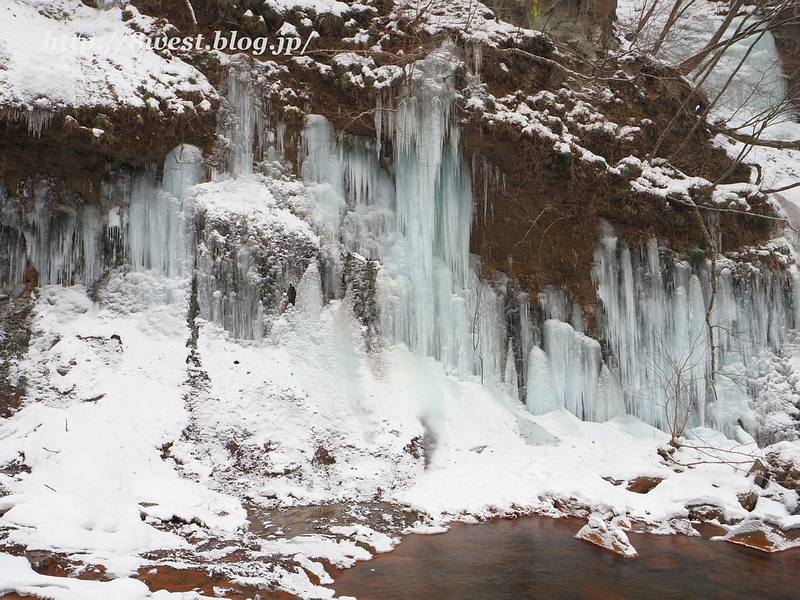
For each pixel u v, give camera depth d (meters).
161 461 8.55
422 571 6.66
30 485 7.13
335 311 10.88
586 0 14.98
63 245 10.27
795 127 18.47
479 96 11.71
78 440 8.05
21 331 9.59
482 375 11.88
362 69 11.47
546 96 12.61
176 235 10.41
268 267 10.62
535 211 12.52
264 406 9.66
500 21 13.59
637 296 12.95
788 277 13.84
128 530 6.51
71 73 9.70
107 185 10.40
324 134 11.57
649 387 12.71
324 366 10.41
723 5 20.47
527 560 7.15
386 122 11.44
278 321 10.59
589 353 12.52
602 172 12.23
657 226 12.95
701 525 8.58
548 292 12.84
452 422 10.73
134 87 10.04
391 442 9.95
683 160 14.33
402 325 11.30
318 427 9.78
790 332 13.73
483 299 12.18
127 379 9.39
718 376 12.91
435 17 12.78
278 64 11.55
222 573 5.91
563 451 10.73
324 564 6.60
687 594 6.43
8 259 10.00
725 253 13.66
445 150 11.74
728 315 13.24
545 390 12.05
